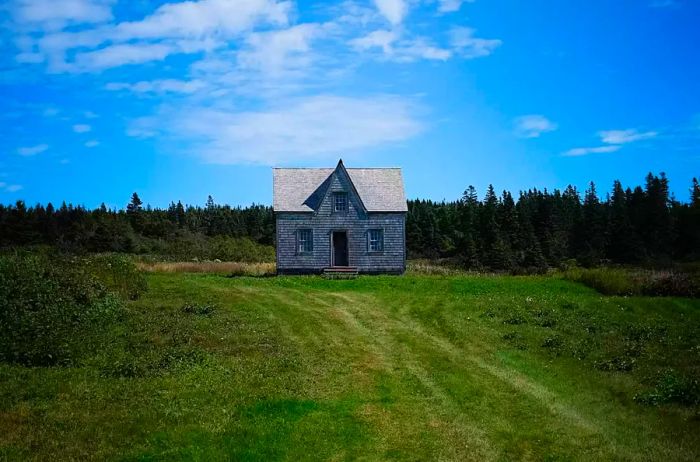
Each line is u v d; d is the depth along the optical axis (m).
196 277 39.03
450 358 20.31
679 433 13.53
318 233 45.19
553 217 106.94
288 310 27.23
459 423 14.66
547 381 17.84
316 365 19.14
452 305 29.20
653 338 22.50
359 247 45.47
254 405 15.12
